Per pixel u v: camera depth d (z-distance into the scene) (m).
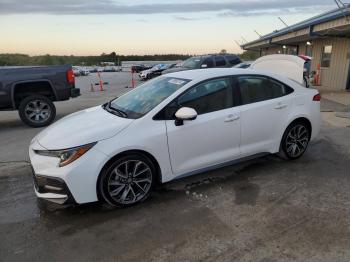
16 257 3.05
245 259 2.93
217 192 4.24
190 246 3.14
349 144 6.15
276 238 3.22
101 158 3.61
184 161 4.15
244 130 4.55
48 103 8.59
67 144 3.63
